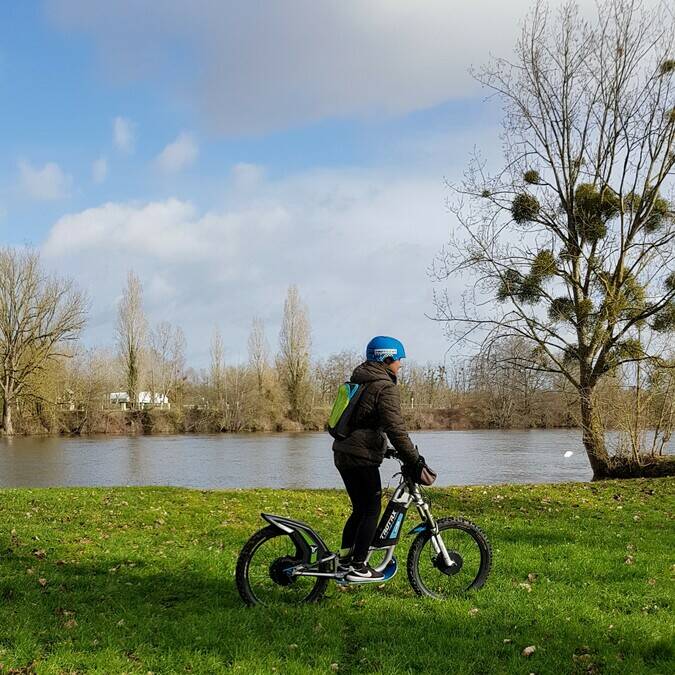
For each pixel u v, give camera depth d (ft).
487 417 202.80
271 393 231.50
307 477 95.91
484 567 21.42
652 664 16.02
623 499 45.29
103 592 21.70
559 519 37.24
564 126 67.77
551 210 67.72
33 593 21.34
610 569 24.86
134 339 240.94
